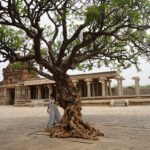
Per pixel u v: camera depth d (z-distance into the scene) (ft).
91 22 36.88
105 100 152.97
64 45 44.06
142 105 135.33
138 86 177.47
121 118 70.95
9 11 35.78
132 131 46.37
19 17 37.96
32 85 229.86
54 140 38.86
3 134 48.75
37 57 43.24
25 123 67.51
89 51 47.14
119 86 187.42
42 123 65.05
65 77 44.96
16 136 45.09
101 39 50.16
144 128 49.49
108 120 66.90
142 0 33.47
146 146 33.32
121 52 51.03
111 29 46.88
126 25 38.58
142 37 47.29
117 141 36.86
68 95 43.93
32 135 44.70
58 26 49.06
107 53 50.03
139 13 33.83
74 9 40.96
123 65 53.67
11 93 247.29
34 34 41.88
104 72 191.01
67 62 44.29
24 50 51.90
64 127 42.24
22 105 195.62
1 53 43.73
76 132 40.50
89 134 40.42
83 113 95.76
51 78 50.85
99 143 35.70
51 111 50.78
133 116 75.56
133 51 50.31
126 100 143.23
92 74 195.93
